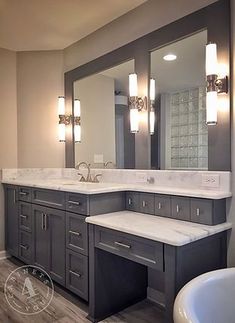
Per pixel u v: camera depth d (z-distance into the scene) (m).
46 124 3.32
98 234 1.90
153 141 2.33
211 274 1.40
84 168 3.03
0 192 3.19
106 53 2.71
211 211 1.72
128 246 1.68
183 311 1.05
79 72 3.06
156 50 2.29
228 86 1.81
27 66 3.30
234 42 1.79
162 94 2.26
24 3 2.27
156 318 1.99
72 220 2.19
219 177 1.85
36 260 2.66
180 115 2.16
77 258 2.13
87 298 2.03
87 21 2.62
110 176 2.70
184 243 1.44
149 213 2.08
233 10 1.79
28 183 2.72
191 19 2.02
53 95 3.32
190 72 2.09
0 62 3.18
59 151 3.32
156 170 2.28
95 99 2.87
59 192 2.35
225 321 1.35
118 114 2.65
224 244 1.76
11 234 3.10
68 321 1.92
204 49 1.99
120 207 2.23
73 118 3.17
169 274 1.46
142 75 2.38
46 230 2.52
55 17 2.52
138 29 2.40
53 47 3.22
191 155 2.07
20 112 3.29
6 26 2.68
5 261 3.08
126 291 2.14
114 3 2.31
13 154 3.25
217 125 1.86
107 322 1.93
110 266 2.03
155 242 1.52
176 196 1.90
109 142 2.74
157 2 2.24
